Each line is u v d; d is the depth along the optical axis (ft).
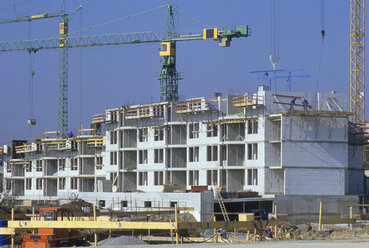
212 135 374.63
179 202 334.65
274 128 348.79
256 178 353.31
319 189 341.21
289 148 339.16
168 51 644.27
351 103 484.74
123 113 425.28
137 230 263.29
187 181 386.93
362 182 387.34
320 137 343.46
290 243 183.42
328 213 335.47
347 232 246.06
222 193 333.21
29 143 528.63
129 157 425.69
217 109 371.76
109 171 433.07
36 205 403.95
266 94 348.59
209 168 372.99
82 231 257.14
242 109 372.17
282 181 346.95
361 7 487.20
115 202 375.86
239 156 365.20
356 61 486.38
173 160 396.78
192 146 386.73
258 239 236.63
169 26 654.53
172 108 398.21
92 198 390.21
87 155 467.11
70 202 359.25
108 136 436.35
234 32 574.97
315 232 253.65
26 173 531.50
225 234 239.30
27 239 222.28
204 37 588.91
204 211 322.14
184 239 241.96
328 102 352.69
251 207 345.31
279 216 327.06
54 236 220.02
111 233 258.78
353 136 382.63
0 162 579.89
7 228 223.92
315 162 342.03
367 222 302.04
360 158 388.57
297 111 338.95
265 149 345.92
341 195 338.95
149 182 407.23
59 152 496.23
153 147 406.62
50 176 499.51
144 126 415.64
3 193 456.04
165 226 209.36
